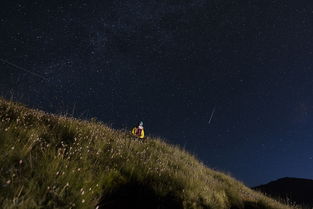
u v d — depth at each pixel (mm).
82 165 4602
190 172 7570
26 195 3043
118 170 5328
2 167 3266
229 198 7809
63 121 6879
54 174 3713
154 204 4902
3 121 4867
